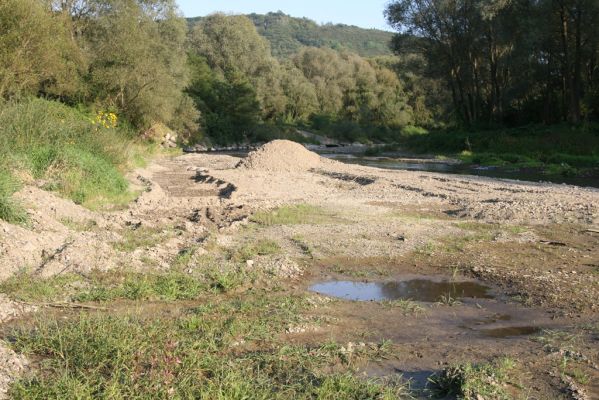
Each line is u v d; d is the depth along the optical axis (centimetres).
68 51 2981
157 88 3772
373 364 560
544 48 4141
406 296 816
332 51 9794
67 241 935
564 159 3228
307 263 966
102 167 1658
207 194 1903
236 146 5878
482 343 620
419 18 4869
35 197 1190
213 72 6469
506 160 3469
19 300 719
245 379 502
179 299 769
